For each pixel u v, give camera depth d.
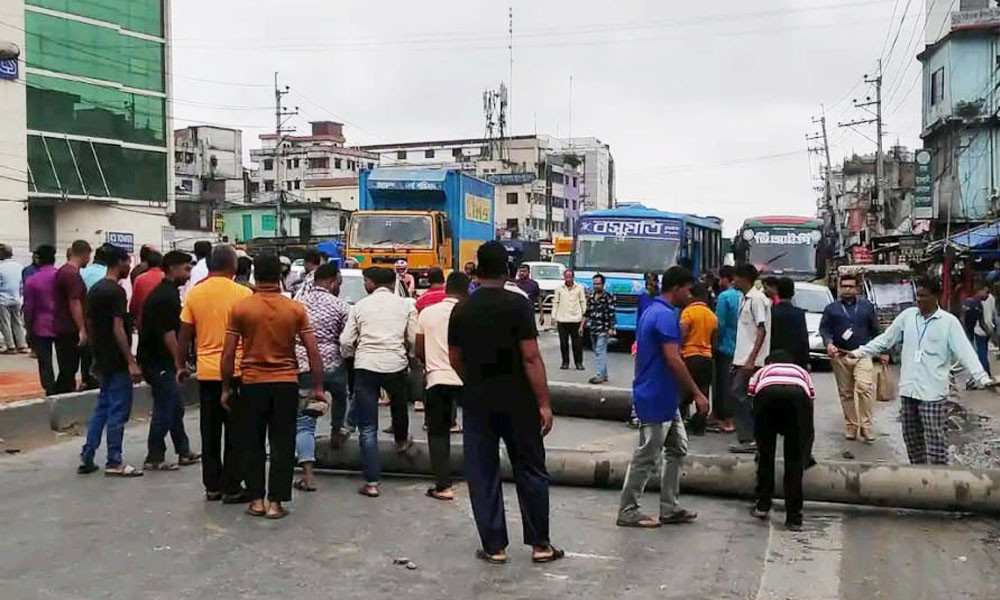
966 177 42.50
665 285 7.38
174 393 9.34
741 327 10.88
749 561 6.71
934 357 8.27
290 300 7.75
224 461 8.05
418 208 25.27
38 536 7.01
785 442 7.68
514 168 93.50
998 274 21.94
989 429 13.04
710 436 11.92
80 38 41.94
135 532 7.15
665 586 6.12
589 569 6.45
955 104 42.78
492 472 6.59
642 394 7.36
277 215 64.38
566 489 8.83
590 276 23.92
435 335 8.38
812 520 7.87
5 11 37.53
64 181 41.38
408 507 8.07
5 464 9.63
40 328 12.45
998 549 7.09
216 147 91.00
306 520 7.58
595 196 113.31
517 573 6.32
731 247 32.31
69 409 11.47
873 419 14.02
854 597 6.00
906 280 25.03
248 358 7.59
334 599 5.75
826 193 74.00
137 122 44.66
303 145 104.25
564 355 19.56
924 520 7.88
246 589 5.91
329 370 8.89
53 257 12.66
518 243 47.97
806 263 28.88
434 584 6.07
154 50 45.41
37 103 40.22
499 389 6.50
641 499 8.49
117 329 9.03
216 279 8.20
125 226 44.25
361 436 8.53
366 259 23.58
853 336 11.93
